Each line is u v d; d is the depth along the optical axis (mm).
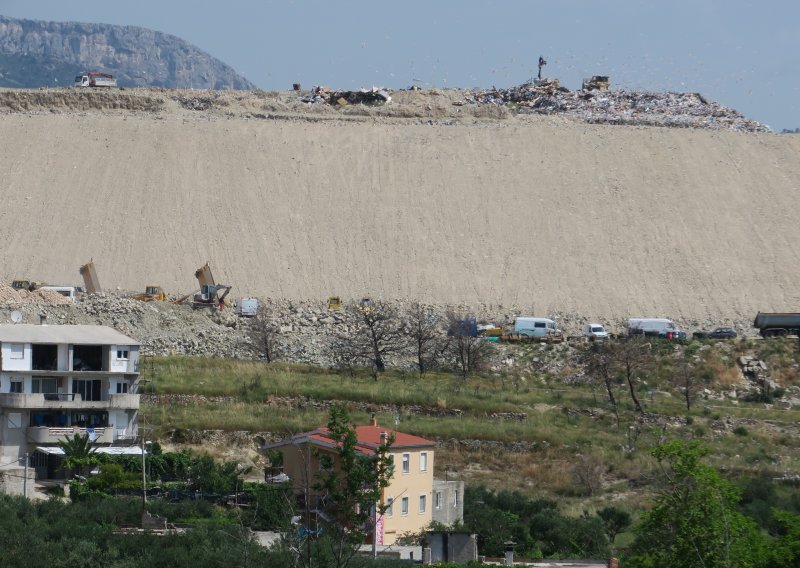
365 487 188375
